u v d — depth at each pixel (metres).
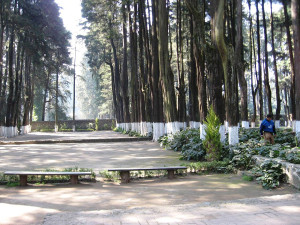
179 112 22.81
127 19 30.44
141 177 7.65
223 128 11.81
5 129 30.62
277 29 31.30
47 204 5.14
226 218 3.96
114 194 5.88
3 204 5.15
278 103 25.14
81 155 13.28
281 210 4.28
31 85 44.41
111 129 55.59
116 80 37.50
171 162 10.48
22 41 32.34
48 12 34.97
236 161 8.62
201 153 10.52
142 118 25.78
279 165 6.59
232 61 10.86
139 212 4.36
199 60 13.07
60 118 57.19
